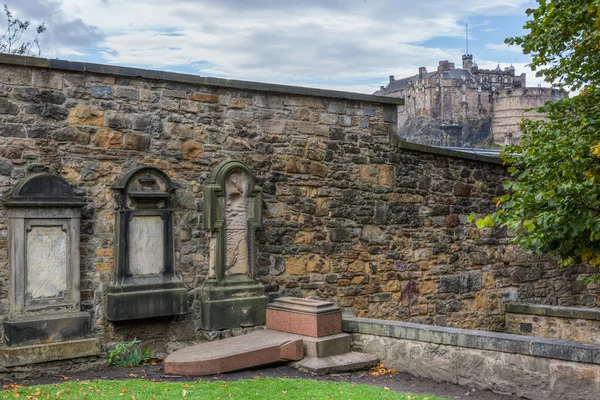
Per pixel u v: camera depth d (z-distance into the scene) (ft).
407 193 40.88
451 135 254.88
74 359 27.53
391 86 306.96
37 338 26.81
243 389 23.04
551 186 23.97
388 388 25.20
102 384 23.61
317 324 28.66
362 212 38.70
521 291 46.85
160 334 31.17
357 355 28.78
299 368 27.76
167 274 30.91
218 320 31.76
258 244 34.58
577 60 29.55
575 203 23.56
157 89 31.65
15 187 27.20
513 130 260.42
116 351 28.89
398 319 39.96
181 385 23.59
